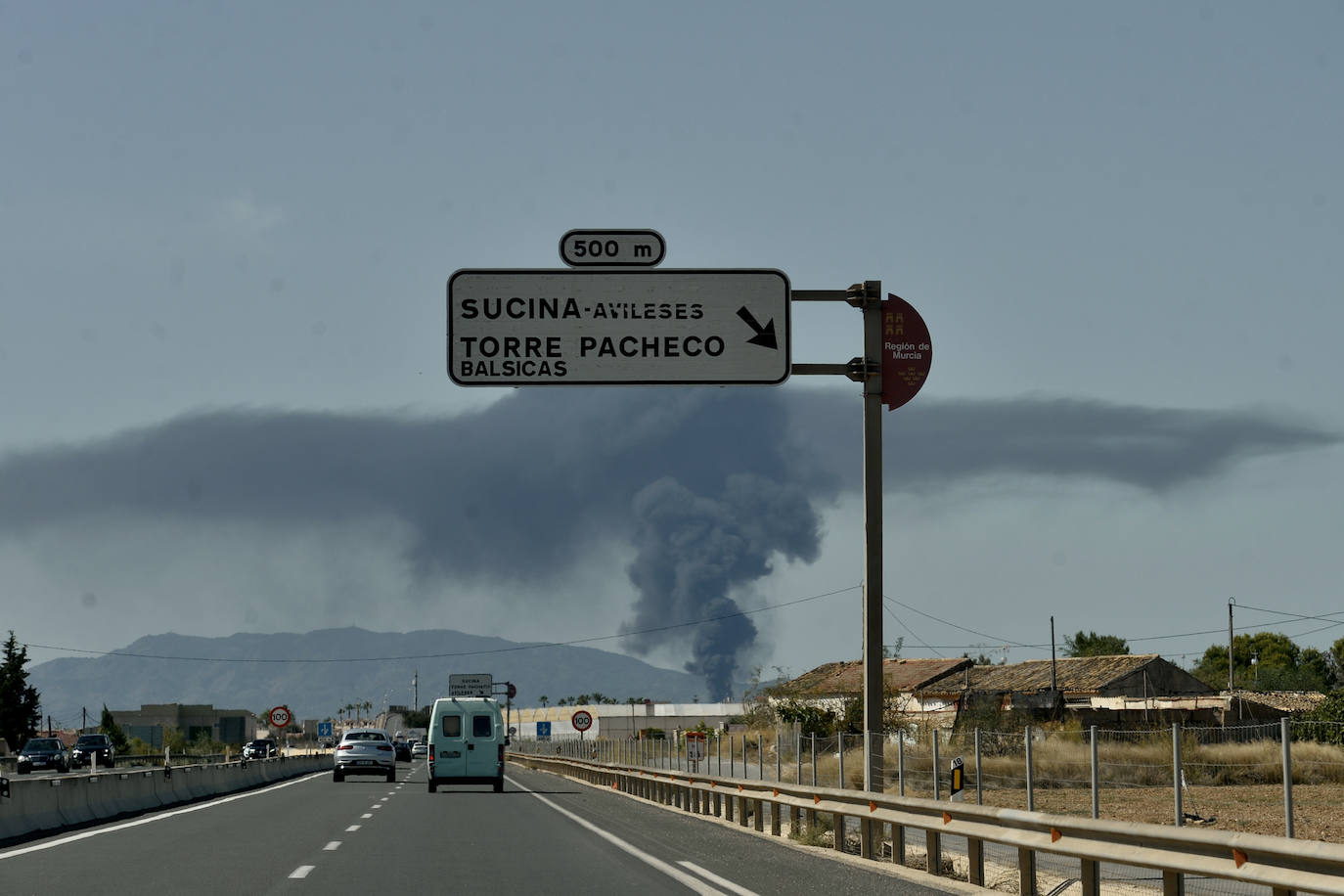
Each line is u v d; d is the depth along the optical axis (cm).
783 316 2262
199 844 2447
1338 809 3375
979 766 2170
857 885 1836
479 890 1725
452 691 12669
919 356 2291
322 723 13488
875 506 2291
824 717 7438
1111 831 1441
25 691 12125
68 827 2936
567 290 2242
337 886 1753
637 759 6938
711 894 1716
